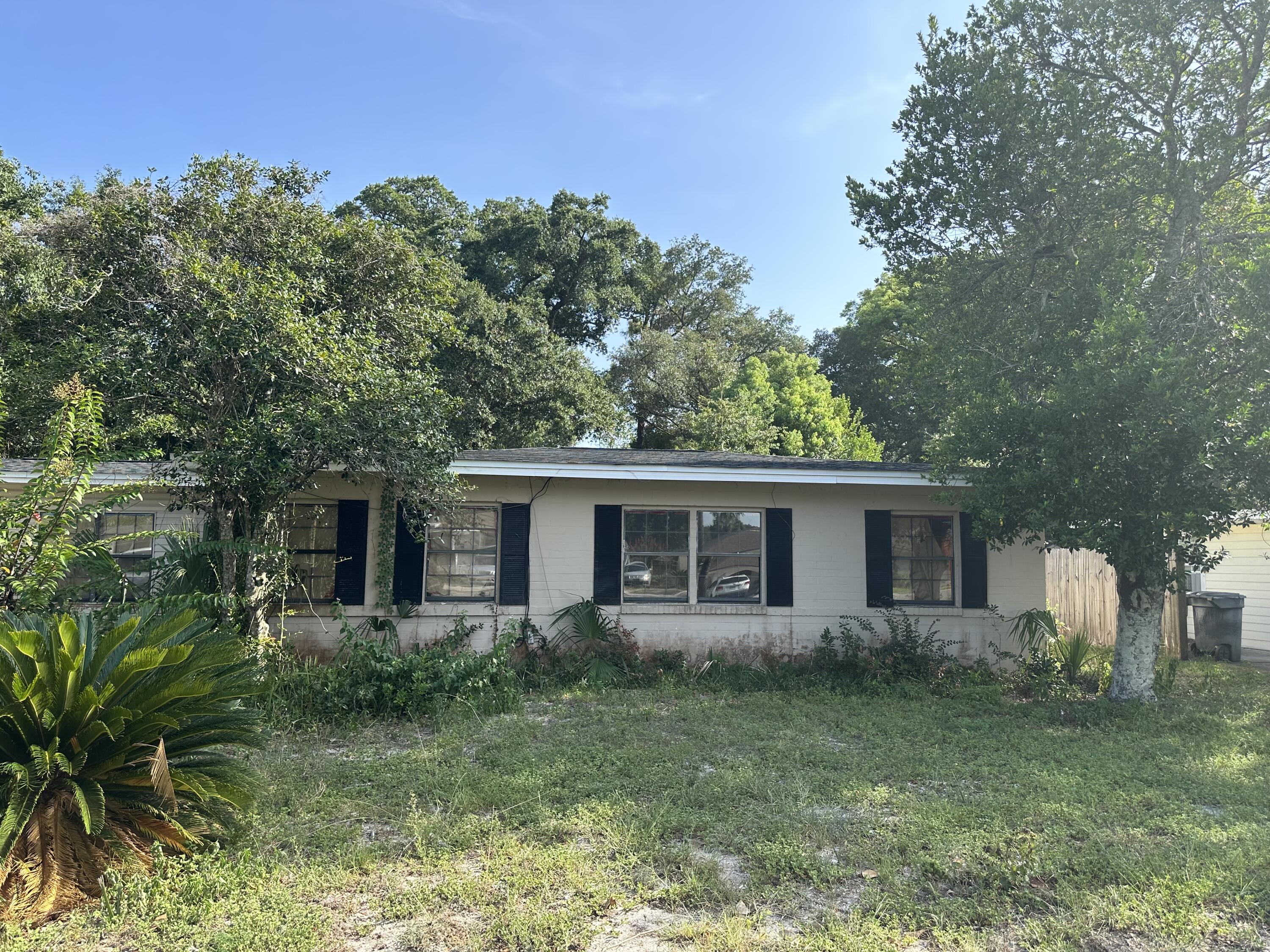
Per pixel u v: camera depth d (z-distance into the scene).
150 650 4.63
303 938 3.79
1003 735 7.87
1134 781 6.36
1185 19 9.98
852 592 11.64
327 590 10.86
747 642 11.50
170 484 8.93
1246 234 9.99
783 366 36.38
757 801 5.76
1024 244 11.11
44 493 5.96
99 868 4.48
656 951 3.75
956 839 4.94
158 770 4.43
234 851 4.83
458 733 7.70
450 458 9.80
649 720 8.40
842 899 4.30
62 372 10.03
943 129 11.39
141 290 10.77
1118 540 8.72
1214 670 12.36
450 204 30.53
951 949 3.77
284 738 7.52
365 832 5.25
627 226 33.22
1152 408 7.86
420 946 3.78
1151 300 9.15
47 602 5.96
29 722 4.46
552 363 26.34
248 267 10.79
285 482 8.92
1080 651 11.10
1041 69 11.27
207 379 9.74
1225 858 4.70
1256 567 16.05
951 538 11.98
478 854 4.83
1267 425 7.80
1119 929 3.95
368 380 9.16
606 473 10.83
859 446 33.59
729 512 11.79
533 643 11.08
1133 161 10.02
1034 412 8.77
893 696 9.87
